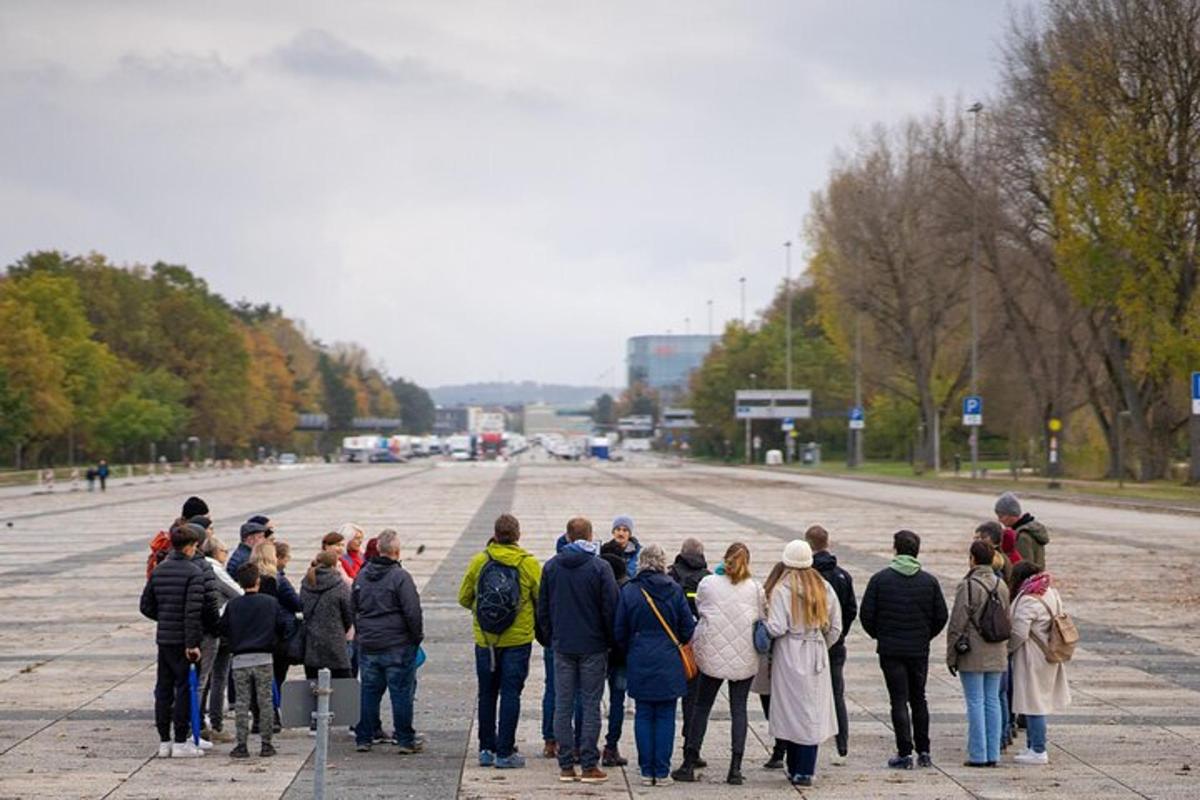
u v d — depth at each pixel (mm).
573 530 17062
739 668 16422
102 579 37969
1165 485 92750
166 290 193000
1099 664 24922
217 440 194750
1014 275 101750
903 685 17344
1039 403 103875
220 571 18719
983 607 17219
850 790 16250
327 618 18047
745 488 103000
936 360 128500
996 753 17453
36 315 139750
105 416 143000
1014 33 92500
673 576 17703
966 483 103125
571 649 16609
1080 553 46906
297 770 16984
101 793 15773
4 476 114375
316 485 111562
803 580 16422
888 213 116250
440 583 37031
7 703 20953
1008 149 93938
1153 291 84688
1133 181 84438
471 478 129375
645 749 16578
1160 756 18000
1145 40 83250
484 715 17344
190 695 17797
